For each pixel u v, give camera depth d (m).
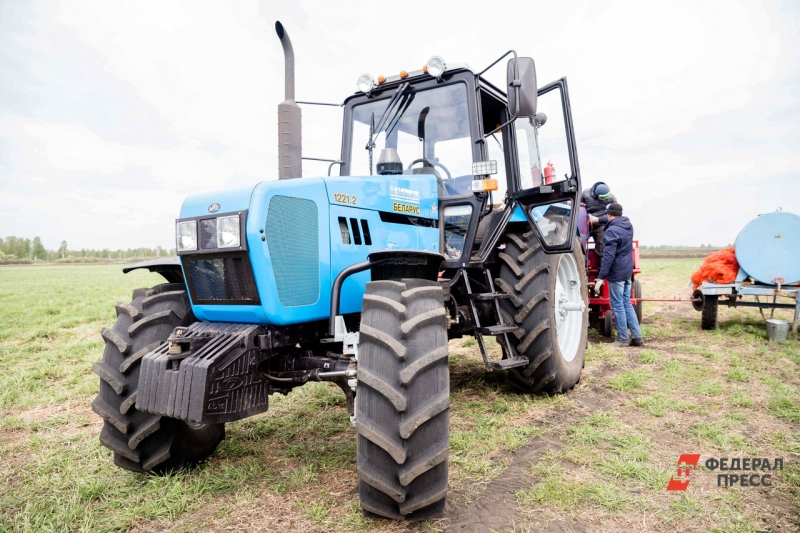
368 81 3.99
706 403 3.86
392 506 2.25
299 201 2.75
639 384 4.34
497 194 4.23
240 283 2.63
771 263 6.12
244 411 2.47
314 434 3.48
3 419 3.97
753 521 2.31
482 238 4.13
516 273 4.08
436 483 2.24
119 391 2.73
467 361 5.51
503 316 4.11
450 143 3.84
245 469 2.89
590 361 5.27
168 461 2.86
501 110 4.35
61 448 3.38
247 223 2.54
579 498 2.52
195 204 2.78
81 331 8.51
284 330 2.72
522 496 2.54
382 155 3.65
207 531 2.32
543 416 3.69
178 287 3.16
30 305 12.70
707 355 5.25
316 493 2.63
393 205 3.34
